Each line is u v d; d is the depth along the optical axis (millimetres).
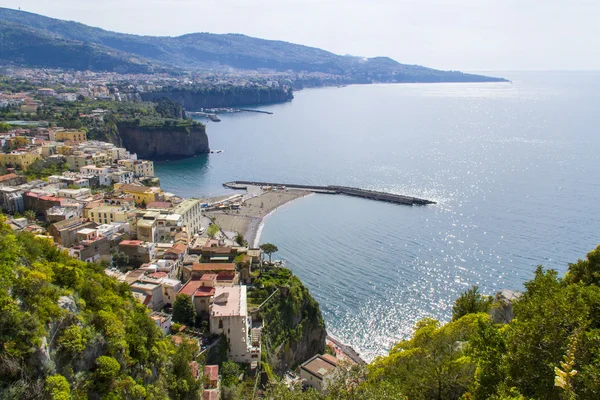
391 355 76375
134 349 71500
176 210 177000
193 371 88000
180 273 140000
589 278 77938
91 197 182375
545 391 51531
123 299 81125
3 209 168750
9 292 57594
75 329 61469
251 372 107250
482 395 58281
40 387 54219
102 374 62312
